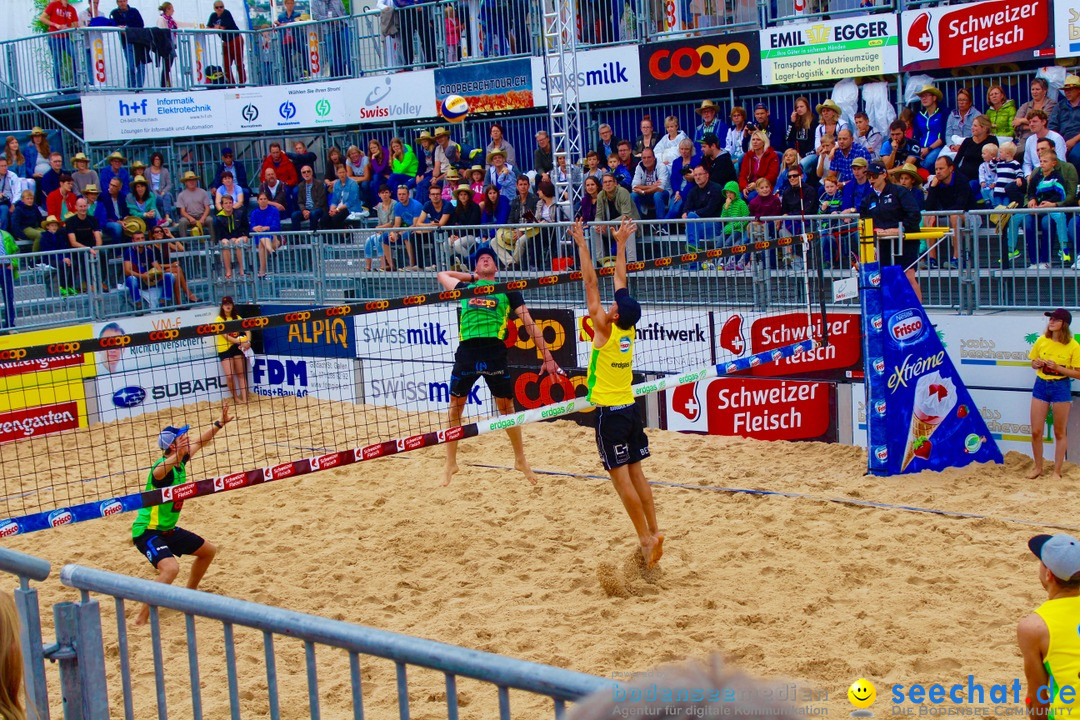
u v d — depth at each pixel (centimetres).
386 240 1434
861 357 1118
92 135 1775
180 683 666
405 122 1806
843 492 982
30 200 1598
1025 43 1248
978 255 1049
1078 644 427
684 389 1236
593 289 757
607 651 664
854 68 1376
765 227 1162
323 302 1505
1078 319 1002
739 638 679
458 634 715
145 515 791
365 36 1758
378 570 862
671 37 1539
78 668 376
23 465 1277
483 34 1642
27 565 374
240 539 965
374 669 664
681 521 932
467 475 1123
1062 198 1095
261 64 1858
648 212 1418
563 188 1415
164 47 1812
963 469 1021
